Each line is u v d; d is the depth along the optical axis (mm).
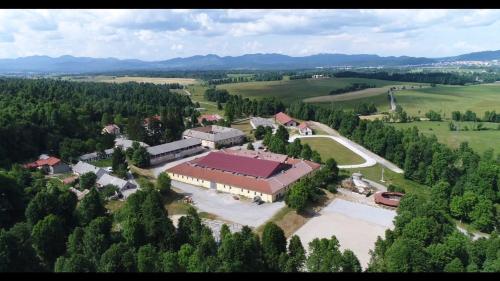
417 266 71875
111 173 146875
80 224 95812
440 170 148625
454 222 115688
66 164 154875
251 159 145750
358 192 136625
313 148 197500
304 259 77625
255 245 74562
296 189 118188
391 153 179125
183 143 189250
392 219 115688
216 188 139375
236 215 117188
